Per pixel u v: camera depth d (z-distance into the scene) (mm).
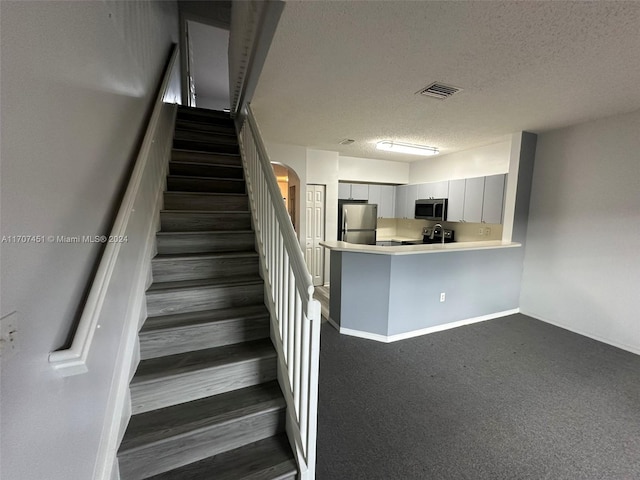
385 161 5562
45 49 871
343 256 3189
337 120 3092
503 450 1646
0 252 659
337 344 2971
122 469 1232
